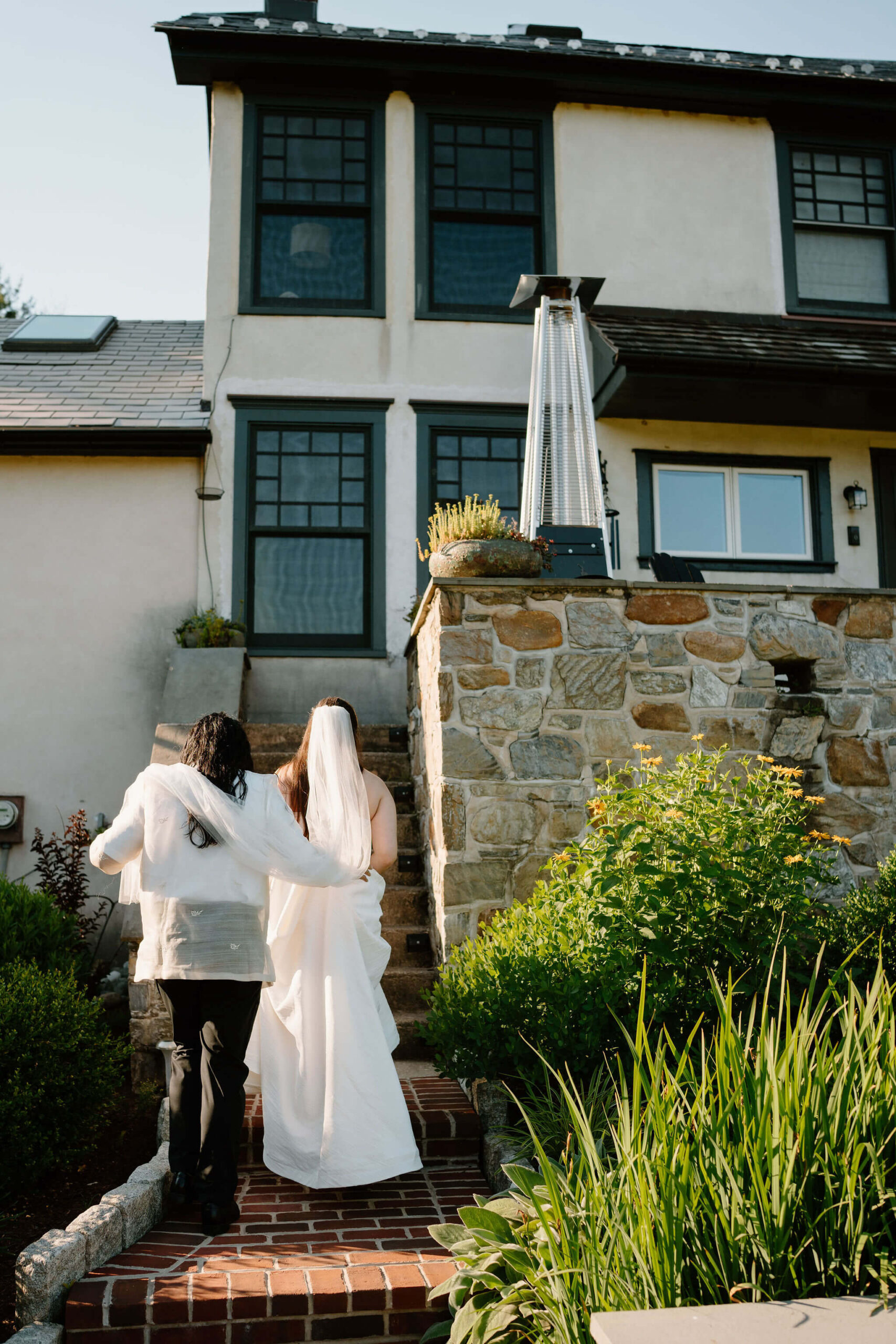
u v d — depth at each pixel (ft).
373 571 25.85
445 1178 12.30
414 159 27.43
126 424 24.95
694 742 17.34
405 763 22.52
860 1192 7.30
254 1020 11.27
